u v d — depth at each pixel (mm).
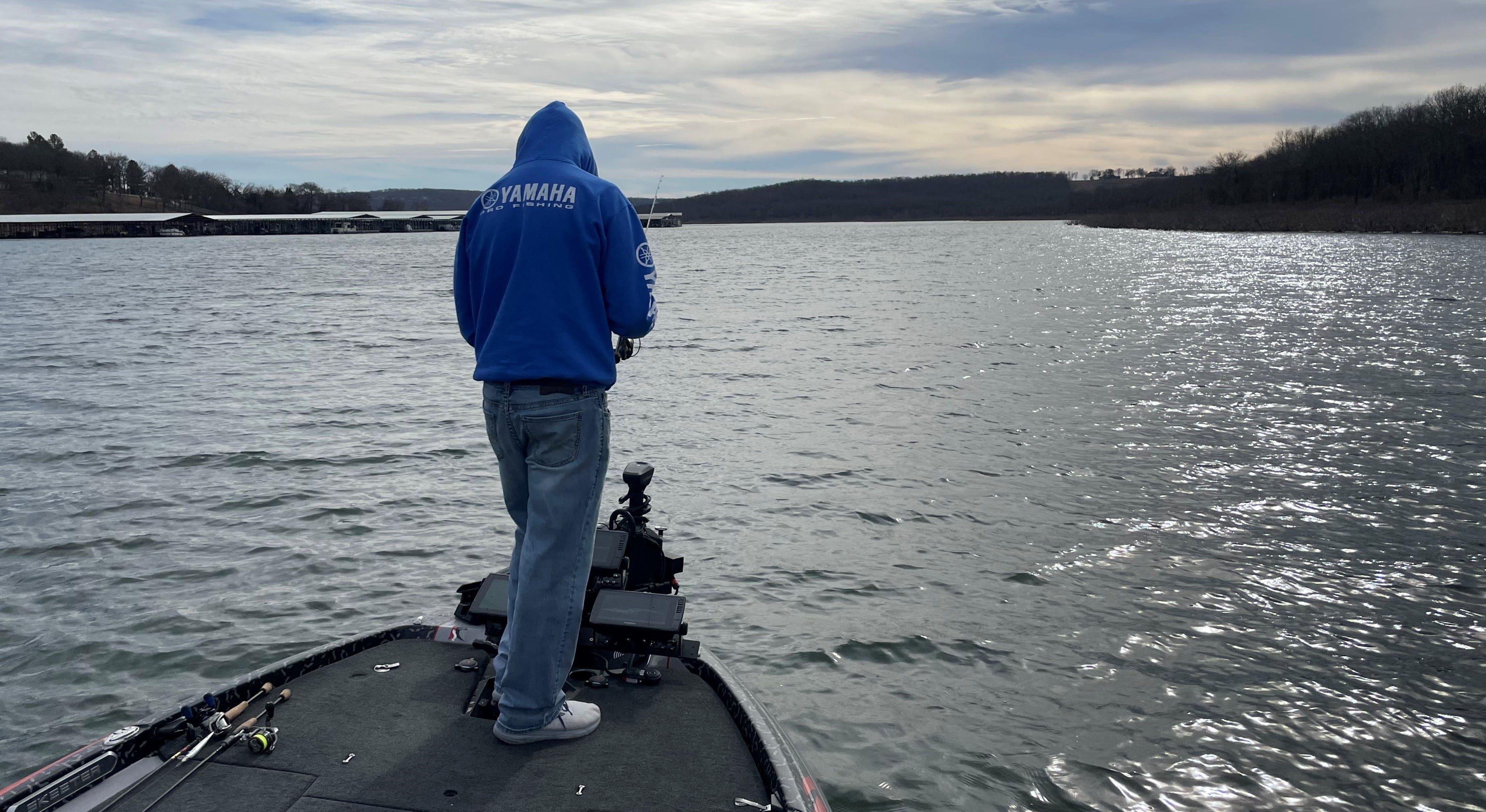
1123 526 9594
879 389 17703
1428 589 7914
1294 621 7336
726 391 17703
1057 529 9516
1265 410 15008
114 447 13086
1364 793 5215
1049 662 6719
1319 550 8812
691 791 3094
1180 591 7938
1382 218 118875
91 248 125125
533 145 3395
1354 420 14133
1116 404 15797
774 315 33469
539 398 3113
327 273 67188
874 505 10359
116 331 29141
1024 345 23938
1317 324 27094
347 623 7328
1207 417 14562
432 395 17672
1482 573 8203
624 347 3518
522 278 3105
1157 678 6488
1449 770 5398
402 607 7641
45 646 6887
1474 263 56094
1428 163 134500
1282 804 5117
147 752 3137
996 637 7105
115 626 7230
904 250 109000
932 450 12812
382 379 19594
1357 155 146625
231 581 8164
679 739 3436
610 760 3262
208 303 40594
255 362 22062
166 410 16031
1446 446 12438
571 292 3111
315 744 3285
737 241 170375
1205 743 5688
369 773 3113
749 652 6875
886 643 7000
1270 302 34594
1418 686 6332
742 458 12484
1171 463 11867
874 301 38969
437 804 2947
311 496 10703
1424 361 19703
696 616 7492
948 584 8141
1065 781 5297
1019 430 14000
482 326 3242
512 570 3600
